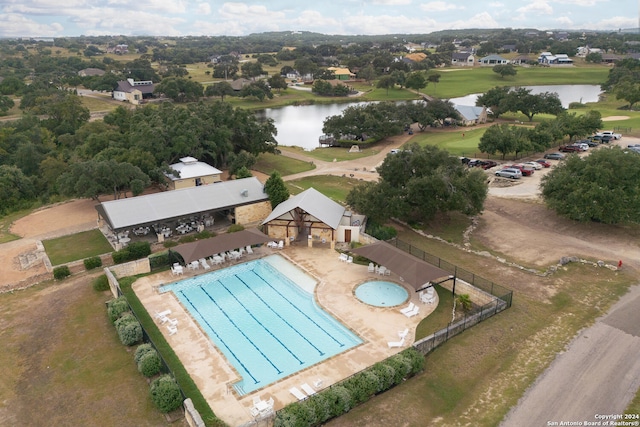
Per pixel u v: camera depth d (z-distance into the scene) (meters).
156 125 74.88
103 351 31.95
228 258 45.84
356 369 29.67
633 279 41.25
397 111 115.38
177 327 34.62
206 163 80.44
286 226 49.38
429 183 50.22
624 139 96.12
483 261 45.41
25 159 81.69
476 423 24.77
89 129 91.06
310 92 194.25
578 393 26.80
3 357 31.66
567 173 53.16
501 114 137.50
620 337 32.31
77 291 40.38
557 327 33.84
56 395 27.86
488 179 72.94
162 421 25.61
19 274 44.66
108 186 58.16
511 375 28.59
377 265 44.06
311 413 24.22
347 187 71.81
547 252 47.34
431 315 35.94
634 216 48.84
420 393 27.30
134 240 50.72
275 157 93.06
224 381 28.75
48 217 60.56
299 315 36.62
